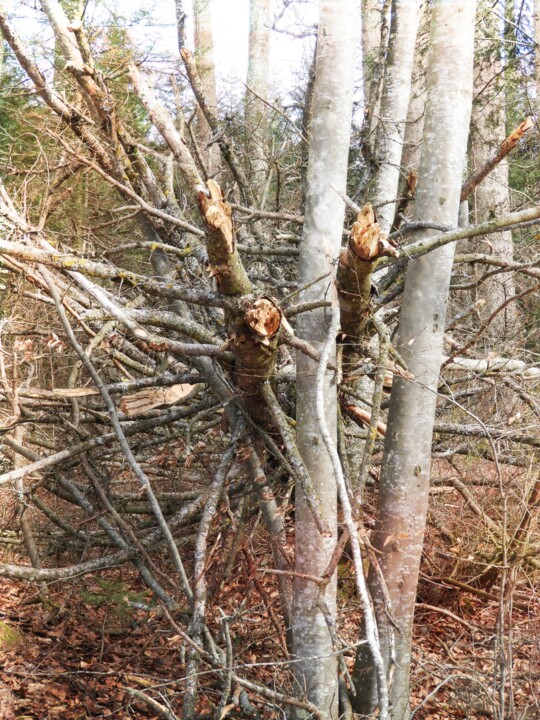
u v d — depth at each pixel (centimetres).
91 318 441
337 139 432
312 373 424
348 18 431
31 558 596
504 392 644
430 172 450
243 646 508
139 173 635
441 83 448
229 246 375
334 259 405
